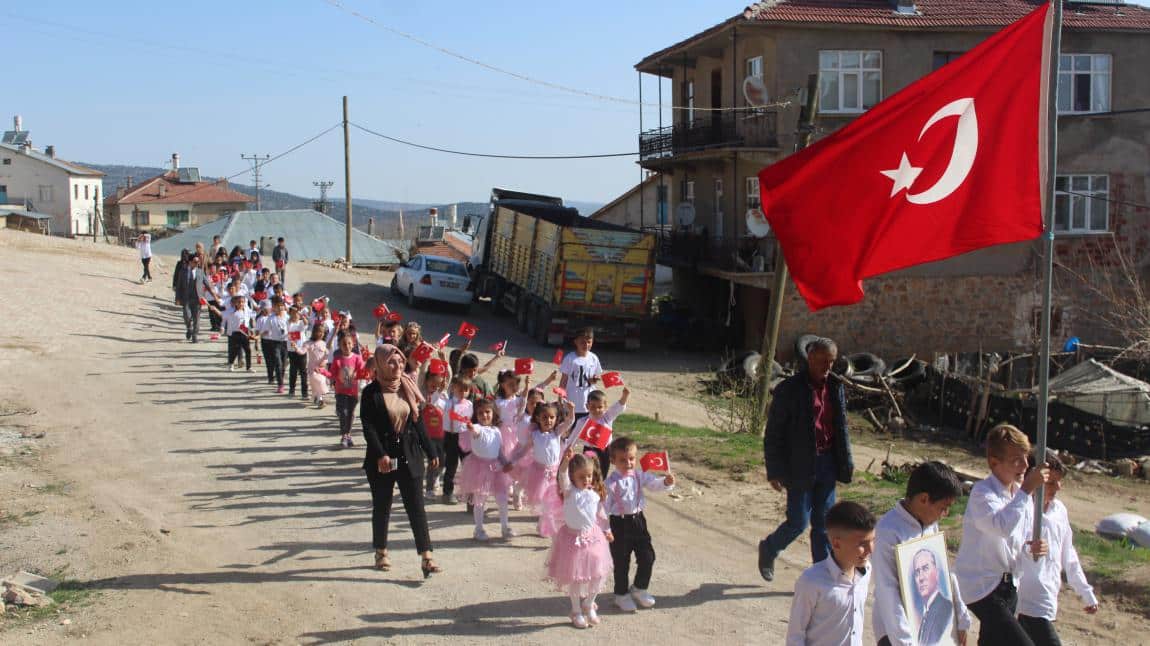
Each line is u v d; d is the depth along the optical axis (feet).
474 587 26.48
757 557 29.14
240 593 25.98
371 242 217.36
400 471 27.14
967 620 15.89
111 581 26.81
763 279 91.40
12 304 84.23
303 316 57.16
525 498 34.37
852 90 92.48
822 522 24.91
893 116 22.94
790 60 91.40
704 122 108.17
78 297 92.63
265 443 44.50
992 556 17.42
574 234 90.43
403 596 25.81
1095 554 27.96
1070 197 96.12
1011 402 68.49
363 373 43.04
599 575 23.45
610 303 91.71
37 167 267.59
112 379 59.98
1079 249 95.91
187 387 58.34
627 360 92.48
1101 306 95.86
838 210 23.39
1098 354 83.10
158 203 303.89
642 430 50.83
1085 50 95.25
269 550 29.68
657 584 26.84
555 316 92.22
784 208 23.80
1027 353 87.40
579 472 23.43
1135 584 25.12
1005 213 22.31
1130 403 66.18
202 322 88.69
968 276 94.12
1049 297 19.61
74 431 46.42
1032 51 22.12
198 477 38.47
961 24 90.74
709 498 36.19
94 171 285.23
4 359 63.26
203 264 76.89
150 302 97.45
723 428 55.16
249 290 82.53
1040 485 17.35
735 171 94.43
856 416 76.28
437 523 32.78
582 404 35.83
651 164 116.16
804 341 88.74
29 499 34.91
